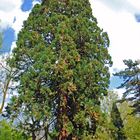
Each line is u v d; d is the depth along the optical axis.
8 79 40.44
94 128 37.72
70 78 36.53
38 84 37.00
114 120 63.44
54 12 40.22
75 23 39.62
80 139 37.03
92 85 37.88
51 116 36.53
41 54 37.59
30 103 36.81
